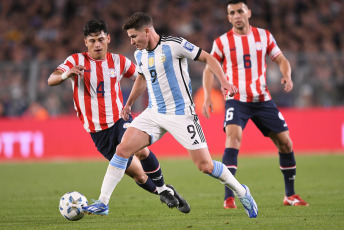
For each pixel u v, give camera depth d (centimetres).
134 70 2256
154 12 7712
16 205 2583
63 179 3881
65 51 7406
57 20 7706
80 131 5569
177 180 3653
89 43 2144
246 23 2414
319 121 5312
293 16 7731
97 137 2220
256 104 2375
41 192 3177
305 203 2320
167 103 1867
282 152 2370
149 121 1895
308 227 1655
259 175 3766
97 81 2159
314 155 4900
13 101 5716
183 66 1866
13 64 5728
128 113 2084
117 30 7450
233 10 2391
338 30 7662
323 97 5525
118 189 3253
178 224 1778
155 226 1739
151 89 1892
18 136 5578
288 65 2397
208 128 5359
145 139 1884
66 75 1958
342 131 5297
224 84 1795
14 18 7788
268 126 2372
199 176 3819
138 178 2139
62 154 5562
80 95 2169
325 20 7744
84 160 5319
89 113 2181
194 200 2669
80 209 1884
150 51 1858
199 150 1845
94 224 1833
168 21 7600
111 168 1861
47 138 5578
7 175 4191
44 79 5734
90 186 3478
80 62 2148
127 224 1816
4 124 5581
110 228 1719
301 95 5509
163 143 5466
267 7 7756
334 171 3825
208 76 2339
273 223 1745
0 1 7969
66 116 5731
